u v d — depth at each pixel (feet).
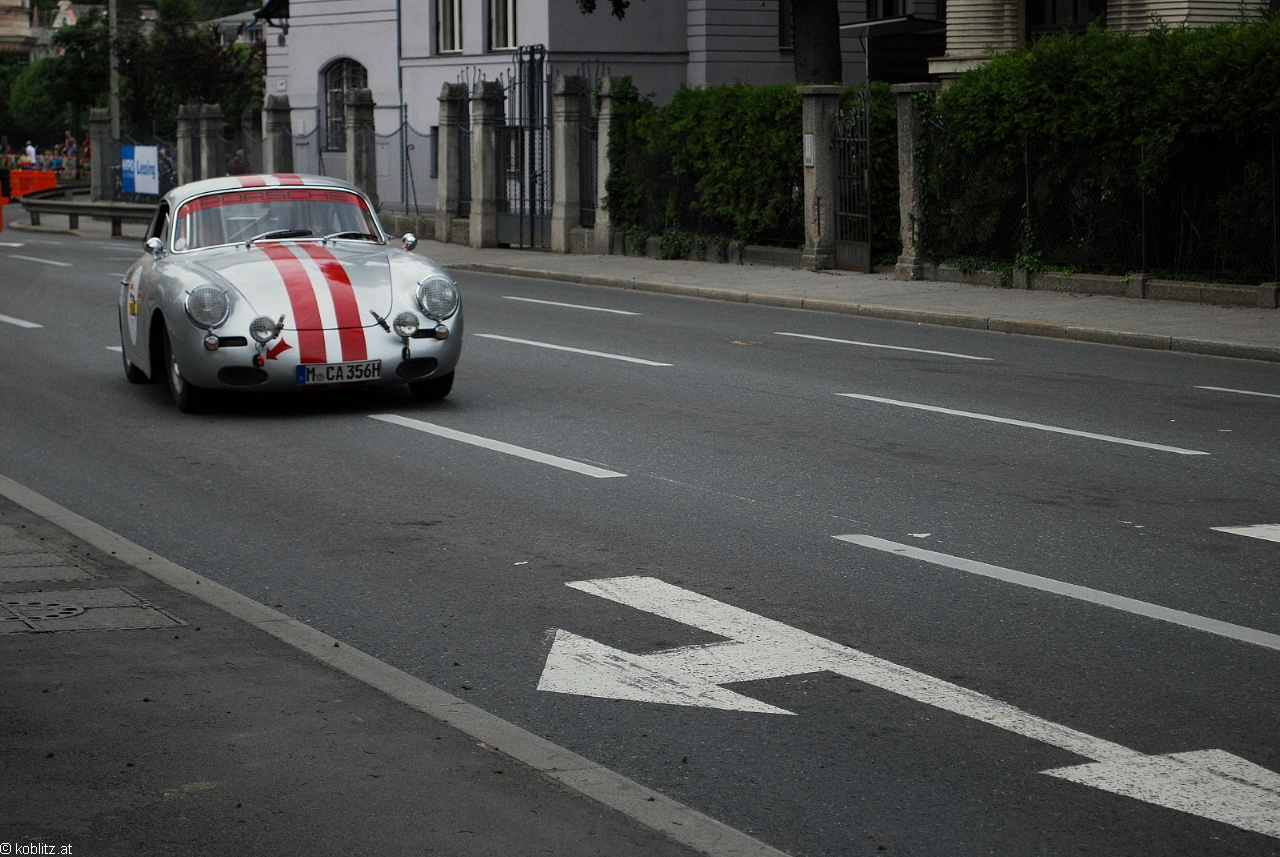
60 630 18.69
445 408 36.88
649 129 88.63
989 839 13.33
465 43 133.49
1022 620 19.71
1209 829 13.53
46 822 13.12
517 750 14.80
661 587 21.38
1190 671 17.72
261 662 17.49
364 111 117.80
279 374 34.68
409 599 20.94
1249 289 57.62
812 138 76.18
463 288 74.69
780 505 26.32
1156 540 23.77
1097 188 63.26
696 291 70.74
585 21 126.41
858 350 49.03
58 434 33.86
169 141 148.05
